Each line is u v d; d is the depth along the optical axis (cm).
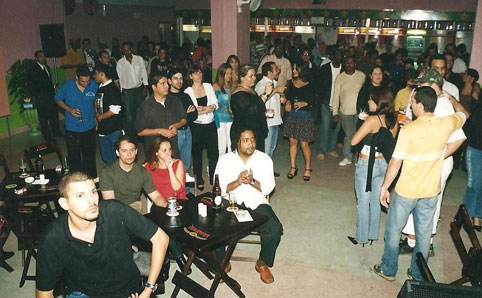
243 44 956
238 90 551
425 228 387
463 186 655
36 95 902
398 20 1412
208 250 380
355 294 395
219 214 382
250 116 554
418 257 331
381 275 417
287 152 832
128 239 268
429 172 365
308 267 438
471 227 350
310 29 1498
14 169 741
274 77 617
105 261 260
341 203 593
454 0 1348
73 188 243
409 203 375
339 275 424
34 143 927
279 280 416
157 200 412
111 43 1510
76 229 253
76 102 622
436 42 1400
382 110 408
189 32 1644
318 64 1284
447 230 516
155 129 530
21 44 1027
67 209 248
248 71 543
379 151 418
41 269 250
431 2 1371
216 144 625
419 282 262
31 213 441
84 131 633
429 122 352
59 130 965
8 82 975
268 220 402
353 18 1447
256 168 432
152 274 275
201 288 369
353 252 466
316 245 480
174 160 447
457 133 381
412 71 958
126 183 406
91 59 1256
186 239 340
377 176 440
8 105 973
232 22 907
